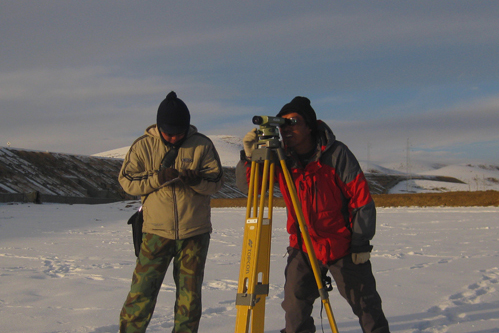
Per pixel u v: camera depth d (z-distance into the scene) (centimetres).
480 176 9712
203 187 294
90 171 3556
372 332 268
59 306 425
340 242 272
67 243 1001
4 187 2602
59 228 1404
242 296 238
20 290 496
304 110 270
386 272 578
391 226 1199
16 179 2819
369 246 266
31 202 2447
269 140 248
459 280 513
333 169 268
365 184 266
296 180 279
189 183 288
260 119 248
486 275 535
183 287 294
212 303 433
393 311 396
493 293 450
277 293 468
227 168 4475
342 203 273
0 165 2927
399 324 361
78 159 3688
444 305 409
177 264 303
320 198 271
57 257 776
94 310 410
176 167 303
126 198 3250
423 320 366
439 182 6969
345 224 274
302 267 282
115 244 980
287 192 283
